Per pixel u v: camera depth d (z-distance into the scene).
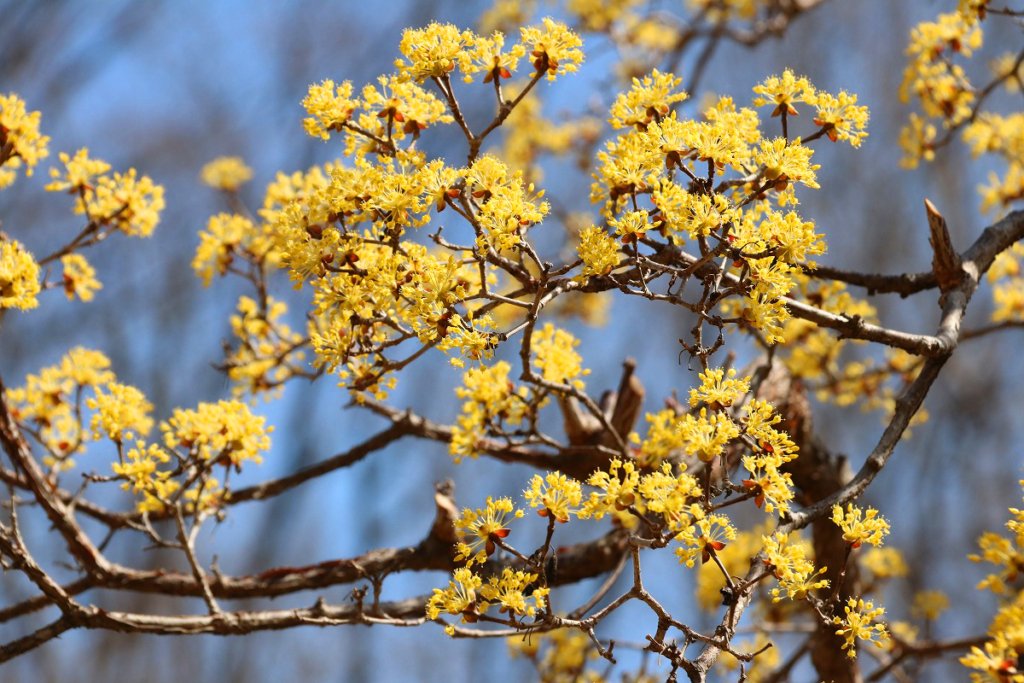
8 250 2.73
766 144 2.38
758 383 3.70
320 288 2.43
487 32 6.64
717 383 2.33
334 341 2.52
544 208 2.27
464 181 2.36
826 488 4.20
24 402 3.70
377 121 2.59
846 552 2.32
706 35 6.59
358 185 2.38
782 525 2.44
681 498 2.17
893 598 10.42
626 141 2.58
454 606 2.25
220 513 3.44
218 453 3.06
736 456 3.72
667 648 2.25
